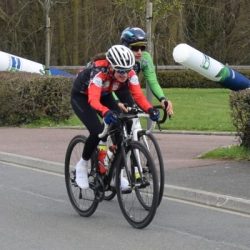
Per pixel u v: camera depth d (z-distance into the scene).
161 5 26.47
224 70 22.55
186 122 19.86
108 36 40.84
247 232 7.54
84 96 8.12
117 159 7.75
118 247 6.88
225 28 45.09
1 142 15.92
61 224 7.95
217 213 8.56
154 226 7.80
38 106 20.36
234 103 12.32
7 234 7.46
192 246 6.93
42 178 11.41
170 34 40.72
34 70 28.67
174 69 41.62
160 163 7.44
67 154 8.75
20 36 45.06
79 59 45.66
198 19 44.38
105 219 8.18
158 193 7.25
